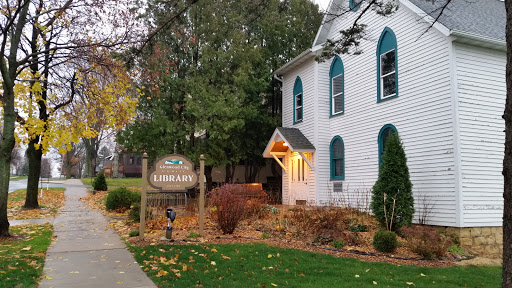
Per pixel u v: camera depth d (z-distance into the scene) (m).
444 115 11.83
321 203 16.58
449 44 11.75
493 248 11.54
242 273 7.15
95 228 11.95
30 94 13.50
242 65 19.27
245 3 11.96
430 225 12.12
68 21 13.08
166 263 7.64
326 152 17.22
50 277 6.85
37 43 13.39
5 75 10.50
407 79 13.28
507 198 5.05
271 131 22.17
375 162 14.47
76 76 13.85
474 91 11.89
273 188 24.02
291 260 8.32
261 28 21.12
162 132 19.41
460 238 11.16
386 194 11.23
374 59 14.83
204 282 6.54
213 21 19.50
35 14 12.98
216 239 10.16
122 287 6.34
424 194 12.40
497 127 12.12
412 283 7.00
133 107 14.47
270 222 12.19
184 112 19.56
